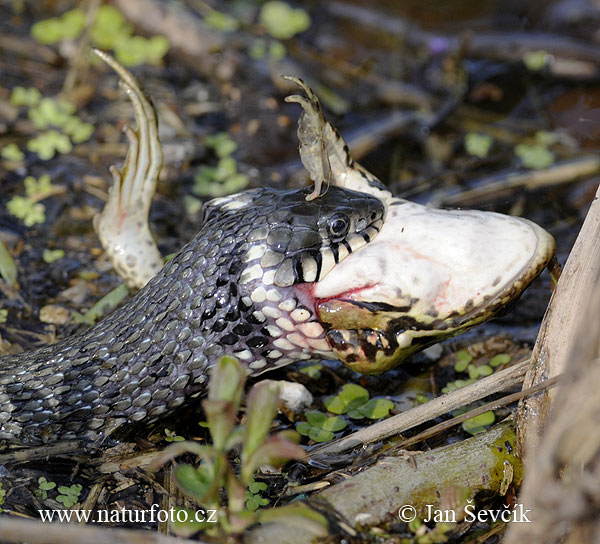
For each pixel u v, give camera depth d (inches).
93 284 308.8
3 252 312.3
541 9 462.3
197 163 372.8
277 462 183.2
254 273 222.7
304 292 223.0
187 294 227.9
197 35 430.0
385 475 209.0
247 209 233.0
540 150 383.2
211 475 187.2
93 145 381.1
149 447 239.6
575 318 201.5
